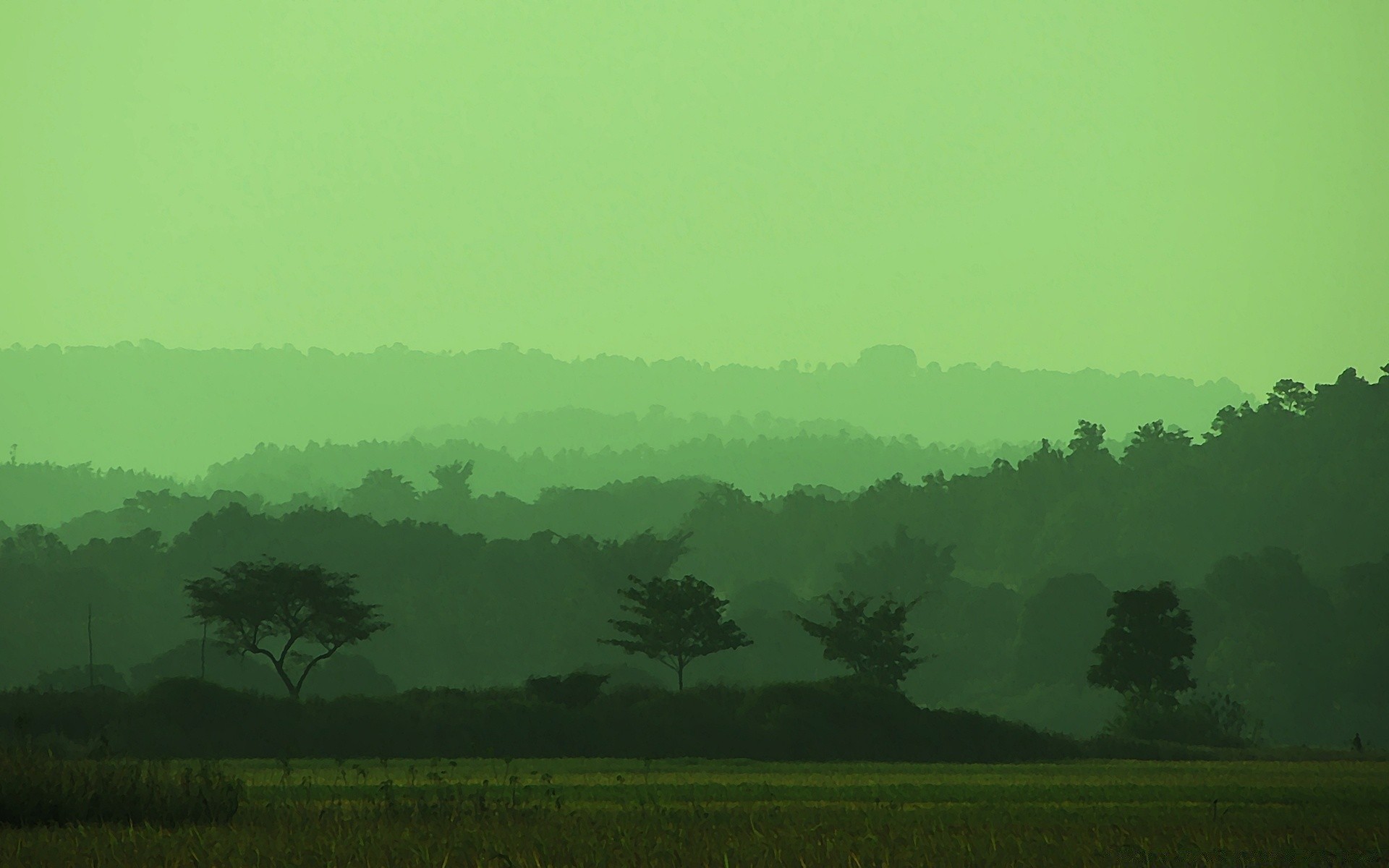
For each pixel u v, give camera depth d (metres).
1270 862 92.88
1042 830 110.75
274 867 82.69
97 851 87.19
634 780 183.00
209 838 93.50
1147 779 199.12
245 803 114.62
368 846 89.94
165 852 87.12
